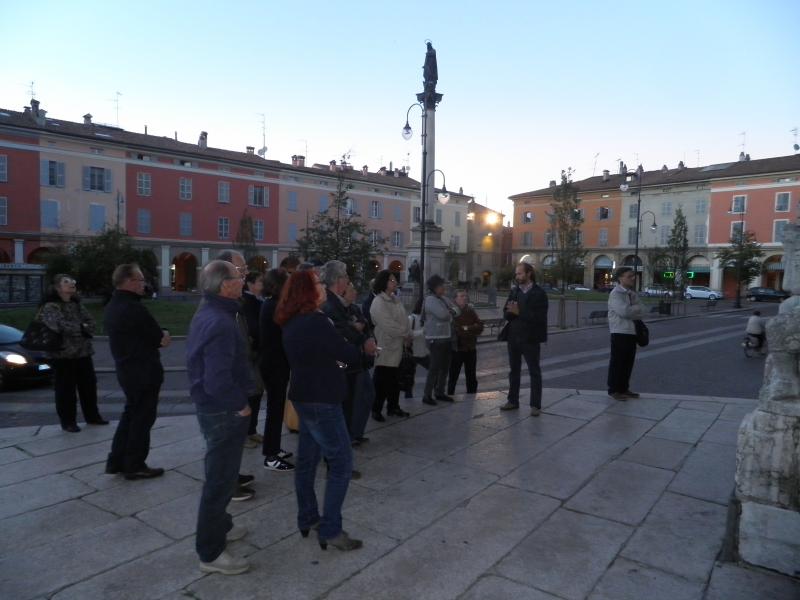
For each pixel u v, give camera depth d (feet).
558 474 15.21
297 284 11.08
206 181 146.82
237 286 10.73
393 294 20.77
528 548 11.19
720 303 142.00
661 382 32.04
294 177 162.20
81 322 19.71
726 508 13.12
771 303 144.56
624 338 23.81
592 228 202.80
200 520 10.11
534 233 216.33
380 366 20.49
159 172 139.13
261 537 11.65
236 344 10.43
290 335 10.87
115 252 87.15
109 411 25.27
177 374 35.53
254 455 16.90
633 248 192.34
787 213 158.81
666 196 184.75
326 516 10.96
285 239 161.38
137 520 12.45
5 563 10.61
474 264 221.87
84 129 136.05
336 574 10.21
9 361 29.50
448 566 10.51
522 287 21.97
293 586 9.83
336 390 10.90
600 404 23.26
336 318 15.76
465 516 12.61
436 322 23.06
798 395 10.05
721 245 171.42
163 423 20.39
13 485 14.43
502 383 31.55
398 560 10.71
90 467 15.81
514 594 9.61
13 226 119.34
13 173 119.03
